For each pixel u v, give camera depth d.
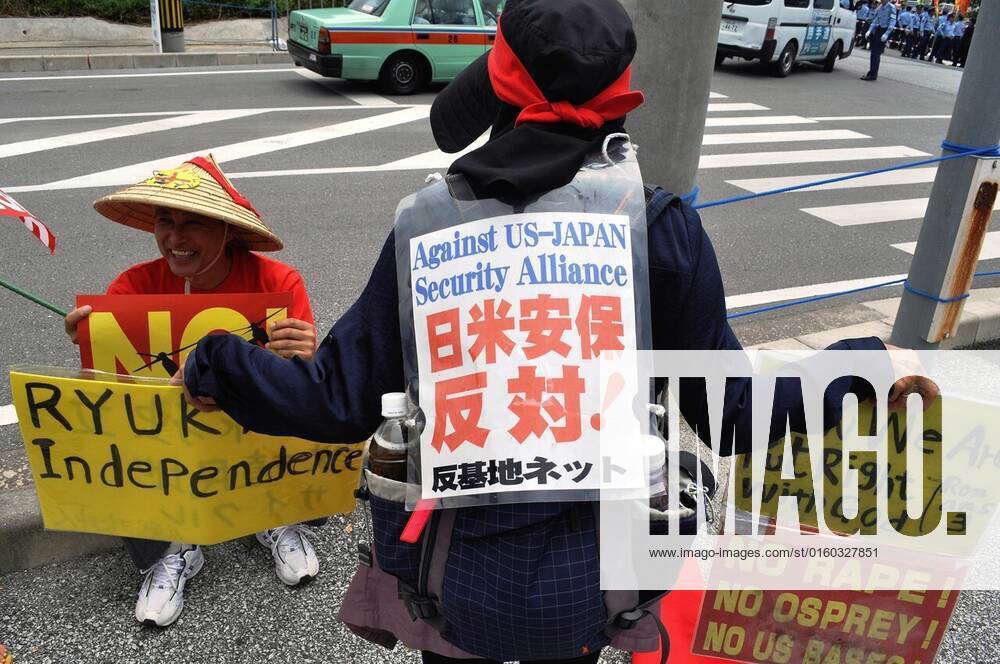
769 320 4.84
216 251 2.33
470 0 11.65
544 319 1.17
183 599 2.59
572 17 1.15
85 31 14.67
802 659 2.07
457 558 1.24
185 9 15.86
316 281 5.35
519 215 1.20
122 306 2.17
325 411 1.29
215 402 1.38
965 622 2.66
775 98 13.68
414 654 2.44
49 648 2.40
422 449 1.21
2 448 3.25
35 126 8.89
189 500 2.11
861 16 25.61
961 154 3.99
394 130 9.55
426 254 1.22
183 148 8.29
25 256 5.48
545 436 1.17
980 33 3.88
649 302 1.22
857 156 9.91
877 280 5.92
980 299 5.00
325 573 2.72
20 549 2.65
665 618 2.31
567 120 1.19
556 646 1.27
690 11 2.50
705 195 8.01
